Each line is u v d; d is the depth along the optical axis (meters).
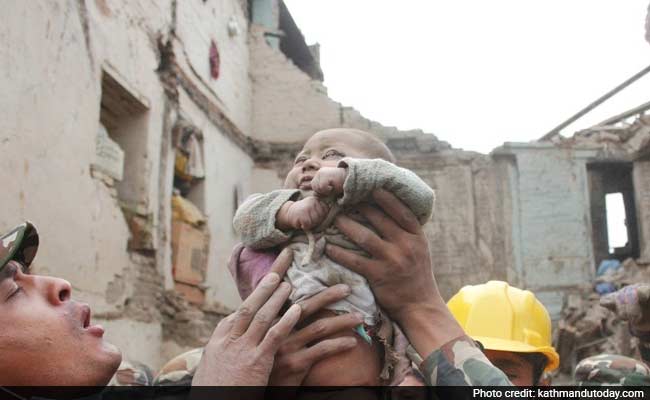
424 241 1.59
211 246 10.98
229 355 1.40
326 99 14.21
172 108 9.59
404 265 1.55
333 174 1.52
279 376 1.44
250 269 1.66
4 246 1.28
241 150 13.26
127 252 7.78
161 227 8.89
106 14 7.44
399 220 1.57
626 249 14.81
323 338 1.50
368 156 1.78
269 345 1.39
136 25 8.34
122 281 7.56
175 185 10.66
